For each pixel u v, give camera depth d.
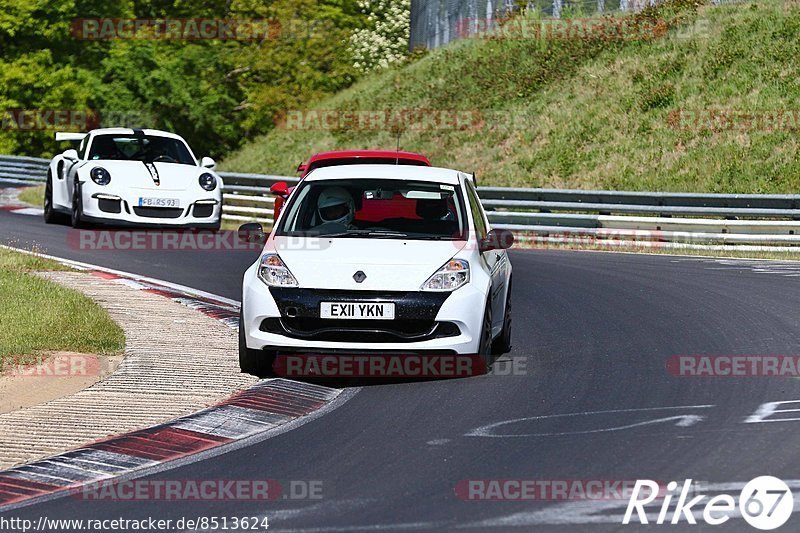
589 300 50.00
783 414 28.70
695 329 42.12
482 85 145.88
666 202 78.75
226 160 166.00
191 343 38.19
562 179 113.94
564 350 38.19
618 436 26.56
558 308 47.66
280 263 33.38
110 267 57.72
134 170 70.06
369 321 32.41
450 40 170.75
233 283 53.91
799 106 110.62
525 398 30.88
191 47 171.12
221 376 33.31
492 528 19.86
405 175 37.06
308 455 25.19
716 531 19.77
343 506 21.30
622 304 48.72
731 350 37.78
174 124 172.12
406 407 29.92
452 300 32.59
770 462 24.16
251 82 178.00
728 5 135.88
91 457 24.97
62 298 44.09
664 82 123.88
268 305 32.72
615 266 64.00
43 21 166.12
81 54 171.62
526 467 23.97
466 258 33.72
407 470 23.83
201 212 69.81
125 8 171.88
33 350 35.88
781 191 98.81
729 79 119.75
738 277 58.41
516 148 124.38
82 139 76.12
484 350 33.53
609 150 115.56
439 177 37.31
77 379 32.94
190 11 180.50
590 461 24.38
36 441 26.19
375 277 32.56
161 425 27.72
